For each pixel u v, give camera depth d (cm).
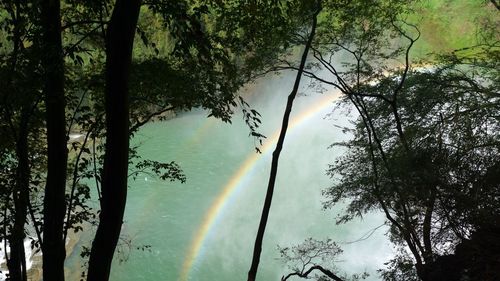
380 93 1503
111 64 602
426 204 1210
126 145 646
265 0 1006
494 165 1149
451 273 1027
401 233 1369
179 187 3553
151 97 968
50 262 813
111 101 619
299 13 1180
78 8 1042
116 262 2611
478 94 1356
